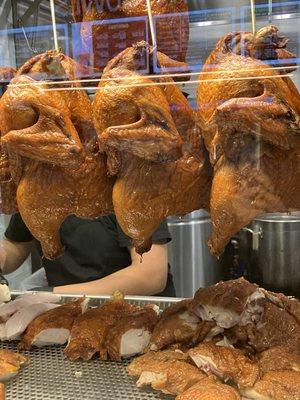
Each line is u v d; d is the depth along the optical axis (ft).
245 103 2.03
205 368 2.40
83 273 4.11
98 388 2.43
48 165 2.45
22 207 2.52
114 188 2.40
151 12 2.36
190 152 2.35
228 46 2.22
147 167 2.34
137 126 2.18
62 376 2.53
